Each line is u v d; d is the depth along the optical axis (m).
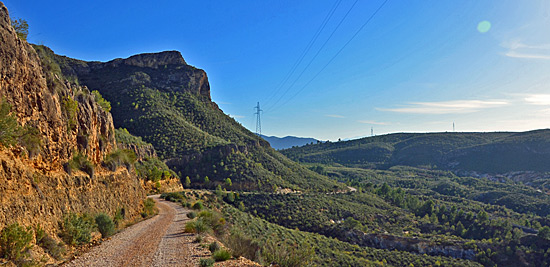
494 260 76.19
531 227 101.31
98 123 27.83
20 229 11.61
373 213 100.69
